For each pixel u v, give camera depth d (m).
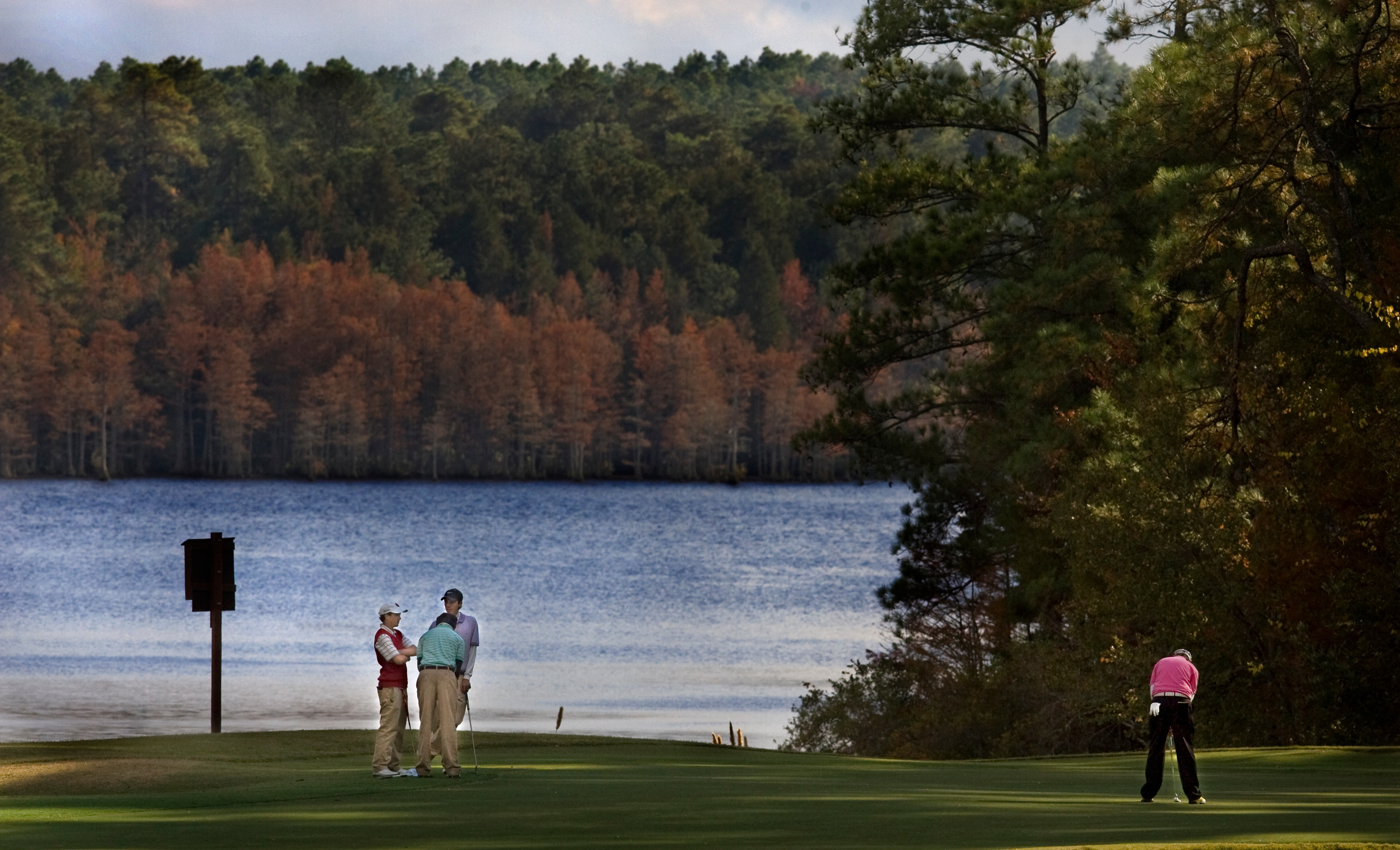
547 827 24.81
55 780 32.38
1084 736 62.41
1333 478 52.19
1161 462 52.53
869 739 70.44
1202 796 29.59
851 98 79.06
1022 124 76.88
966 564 73.62
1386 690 51.66
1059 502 56.81
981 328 67.12
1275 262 55.12
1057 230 64.31
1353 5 52.78
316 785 31.84
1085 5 68.69
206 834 24.20
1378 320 50.66
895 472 78.25
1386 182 53.94
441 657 33.53
